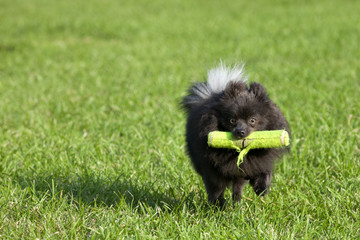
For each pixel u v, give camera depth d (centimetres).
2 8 4038
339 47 2097
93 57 2103
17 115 1160
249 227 587
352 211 629
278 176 744
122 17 3366
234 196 705
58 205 654
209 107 645
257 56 1984
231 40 2411
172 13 3550
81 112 1181
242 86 657
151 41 2522
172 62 1933
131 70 1805
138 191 704
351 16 3056
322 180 736
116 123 1060
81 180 741
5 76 1709
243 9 3675
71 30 2908
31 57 2106
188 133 712
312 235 568
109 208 650
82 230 579
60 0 4588
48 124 1080
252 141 607
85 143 925
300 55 1972
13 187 728
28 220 608
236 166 643
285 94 1278
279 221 603
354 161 797
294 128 986
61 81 1612
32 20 3278
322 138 906
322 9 3459
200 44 2345
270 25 2836
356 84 1394
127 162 832
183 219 596
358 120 1019
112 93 1409
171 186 731
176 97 1314
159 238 557
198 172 707
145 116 1139
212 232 567
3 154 870
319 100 1201
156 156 870
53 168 798
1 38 2620
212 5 4009
